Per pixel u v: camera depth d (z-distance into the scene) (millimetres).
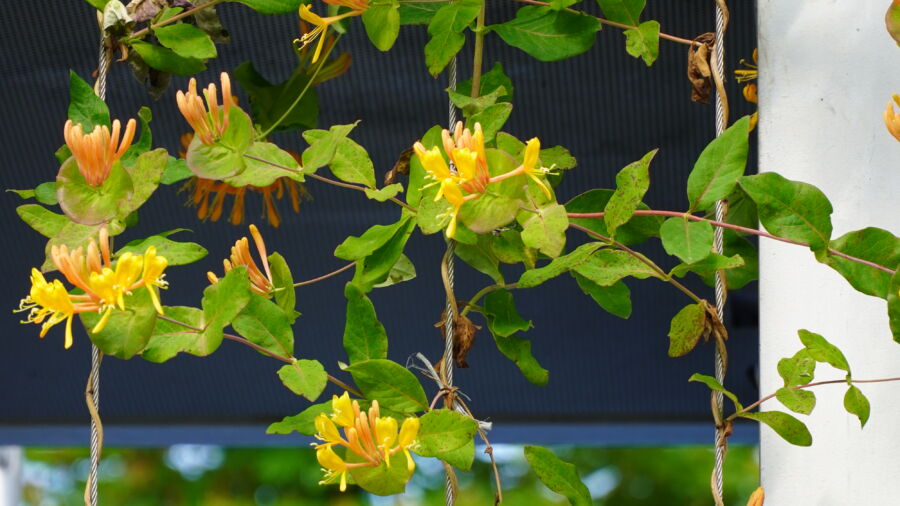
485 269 1806
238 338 1771
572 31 1808
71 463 6867
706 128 2184
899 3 1735
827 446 1761
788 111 1776
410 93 2168
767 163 1775
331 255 2344
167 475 6746
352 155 1781
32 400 2705
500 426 2721
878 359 1760
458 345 1783
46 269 1760
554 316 2398
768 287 1774
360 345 1771
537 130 2203
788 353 1767
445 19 1793
